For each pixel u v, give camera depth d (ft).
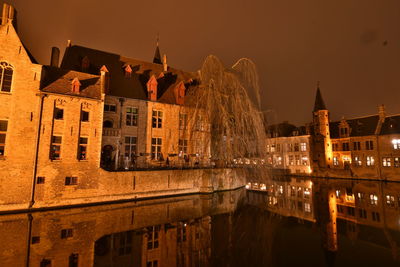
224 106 61.36
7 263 24.64
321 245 30.48
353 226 38.52
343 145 124.98
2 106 45.50
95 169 52.80
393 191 75.92
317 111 134.41
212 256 27.25
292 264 24.84
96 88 57.21
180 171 65.36
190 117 65.82
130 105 72.95
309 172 130.41
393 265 24.54
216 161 70.64
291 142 141.90
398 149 101.86
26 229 35.55
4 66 46.42
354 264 24.73
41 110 48.49
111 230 36.11
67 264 24.90
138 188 57.88
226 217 44.19
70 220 40.55
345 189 80.33
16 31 51.52
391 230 36.32
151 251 28.76
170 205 53.47
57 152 50.21
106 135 66.90
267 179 72.08
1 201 43.47
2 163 44.19
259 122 62.34
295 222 40.96
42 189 47.11
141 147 73.10
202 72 64.34
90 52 78.18
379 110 114.42
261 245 30.53
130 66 83.51
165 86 85.10
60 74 55.26
